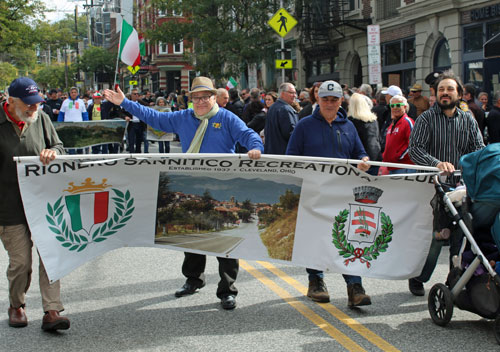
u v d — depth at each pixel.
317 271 5.48
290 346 4.40
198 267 5.66
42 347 4.44
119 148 17.84
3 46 37.19
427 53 19.92
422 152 5.53
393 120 7.61
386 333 4.64
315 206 5.02
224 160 4.95
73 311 5.28
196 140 5.31
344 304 5.38
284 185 5.01
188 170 4.97
